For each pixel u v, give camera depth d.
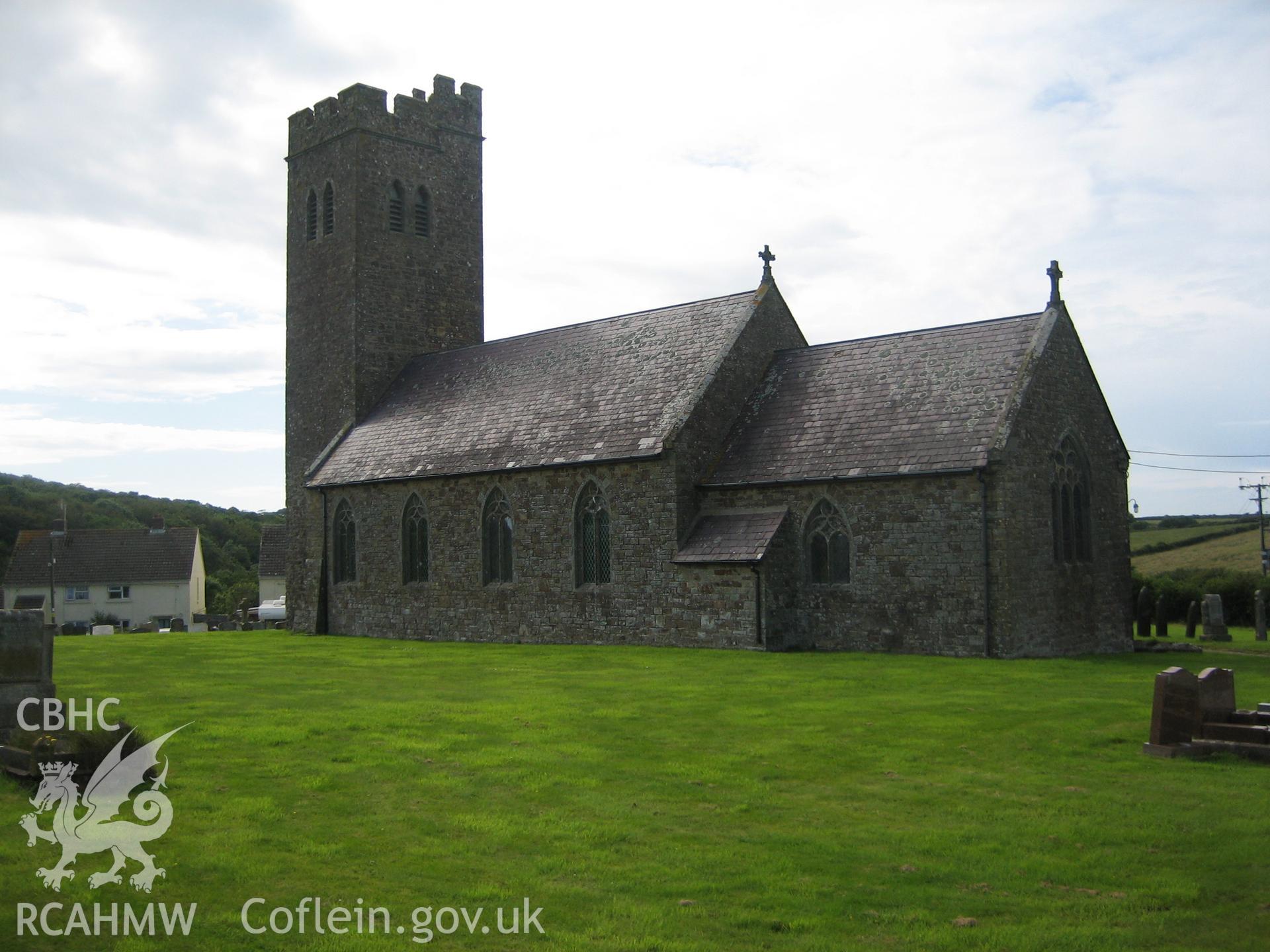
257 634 47.19
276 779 13.76
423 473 40.84
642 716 18.62
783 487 32.16
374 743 16.12
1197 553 81.75
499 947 8.55
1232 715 15.48
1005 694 21.09
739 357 36.16
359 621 44.22
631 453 33.94
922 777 13.94
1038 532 29.73
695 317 38.78
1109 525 33.28
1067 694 20.91
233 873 10.16
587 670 26.52
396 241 49.56
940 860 10.58
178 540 91.00
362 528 44.16
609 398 37.50
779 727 17.42
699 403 34.34
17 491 109.69
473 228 52.53
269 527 91.44
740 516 32.81
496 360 44.78
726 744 16.03
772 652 30.61
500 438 39.44
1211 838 11.12
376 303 48.66
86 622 84.62
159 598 87.25
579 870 10.29
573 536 35.84
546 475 36.66
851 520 30.92
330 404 49.12
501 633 38.09
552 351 42.66
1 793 12.80
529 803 12.65
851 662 27.16
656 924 8.98
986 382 30.77
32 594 84.00
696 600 32.41
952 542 29.03
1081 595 31.42
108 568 86.94
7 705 14.44
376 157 49.06
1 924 8.89
